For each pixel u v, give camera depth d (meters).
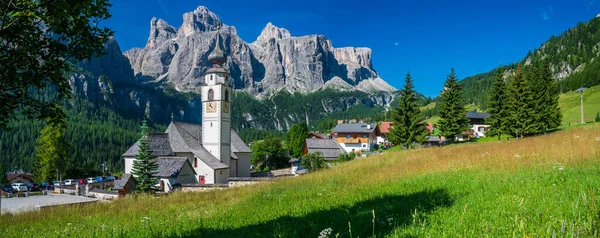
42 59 8.16
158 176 45.72
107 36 8.70
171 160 52.28
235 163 69.88
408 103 66.31
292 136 116.56
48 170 74.31
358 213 10.45
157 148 56.94
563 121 103.81
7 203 45.28
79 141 161.62
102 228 12.47
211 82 61.66
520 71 60.69
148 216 15.27
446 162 23.03
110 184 67.12
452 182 14.58
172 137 59.97
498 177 13.85
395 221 8.30
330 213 11.13
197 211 15.40
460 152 31.17
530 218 7.32
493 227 6.69
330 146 87.50
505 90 63.94
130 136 188.88
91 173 98.38
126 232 11.16
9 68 7.66
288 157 102.62
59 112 9.06
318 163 55.53
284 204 14.64
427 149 45.22
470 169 17.80
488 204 9.37
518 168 15.70
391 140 67.81
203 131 61.62
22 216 19.78
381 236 7.32
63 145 75.62
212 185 45.31
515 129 59.69
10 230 14.95
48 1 7.38
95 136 171.00
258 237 8.98
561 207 7.84
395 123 67.19
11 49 7.66
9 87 7.91
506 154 22.67
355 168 31.08
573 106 117.81
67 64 8.51
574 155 17.69
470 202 9.88
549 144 25.64
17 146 148.00
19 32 7.57
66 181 77.00
